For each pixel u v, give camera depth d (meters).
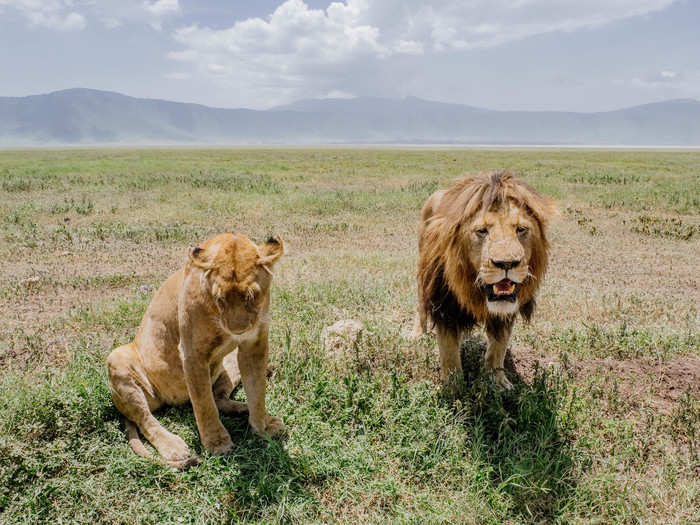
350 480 3.40
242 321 3.18
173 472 3.40
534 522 3.17
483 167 32.34
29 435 3.51
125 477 3.35
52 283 7.63
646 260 9.79
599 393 4.46
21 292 7.19
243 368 3.74
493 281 3.63
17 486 3.20
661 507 3.27
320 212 14.59
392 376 4.34
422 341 5.44
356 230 12.45
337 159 46.44
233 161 41.53
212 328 3.45
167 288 3.90
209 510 3.09
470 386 4.46
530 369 5.03
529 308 4.54
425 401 4.13
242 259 3.24
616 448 3.77
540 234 3.96
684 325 6.15
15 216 12.56
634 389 4.62
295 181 22.94
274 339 5.36
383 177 24.95
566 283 8.12
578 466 3.55
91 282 7.72
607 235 11.95
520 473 3.38
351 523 3.10
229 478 3.33
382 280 7.76
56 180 21.27
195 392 3.58
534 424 3.97
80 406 3.79
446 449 3.67
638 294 7.47
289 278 7.88
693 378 4.80
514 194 3.73
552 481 3.43
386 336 5.46
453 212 4.03
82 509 3.10
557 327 6.00
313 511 3.18
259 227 12.48
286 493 3.19
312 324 5.91
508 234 3.61
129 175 24.45
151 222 12.70
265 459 3.53
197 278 3.40
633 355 5.27
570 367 5.02
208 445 3.63
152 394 3.95
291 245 10.77
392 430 3.81
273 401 4.25
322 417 4.06
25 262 8.98
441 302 4.44
